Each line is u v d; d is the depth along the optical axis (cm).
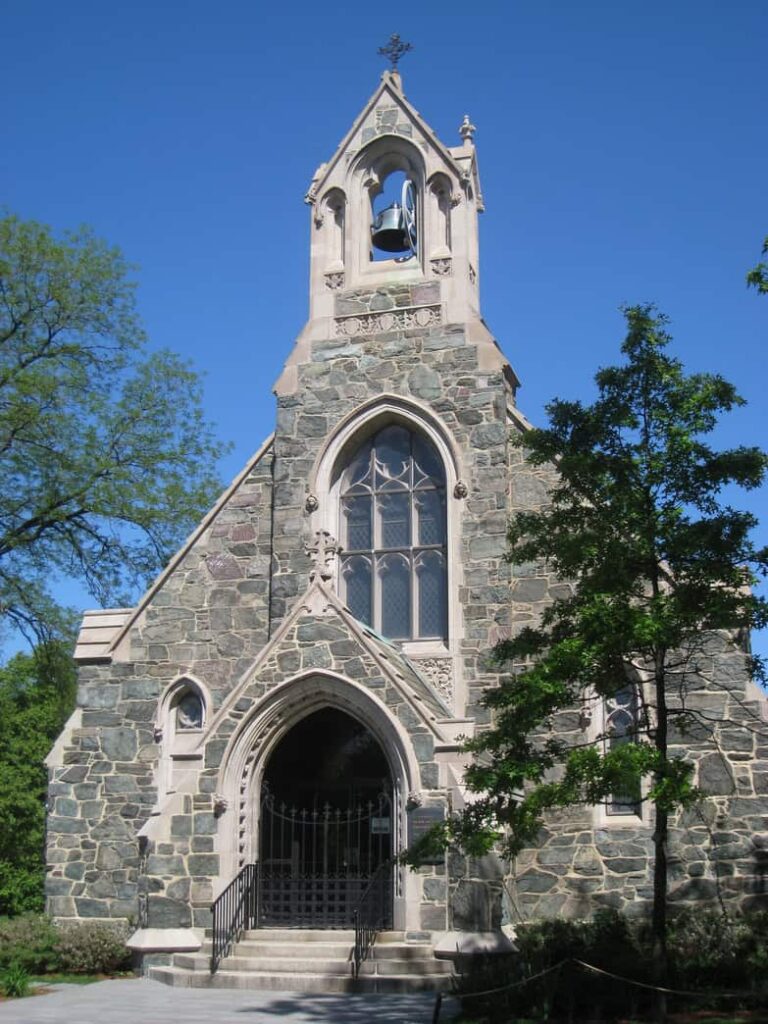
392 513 2575
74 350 3381
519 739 1683
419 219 2731
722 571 1614
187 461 3656
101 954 2223
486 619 2405
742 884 2153
